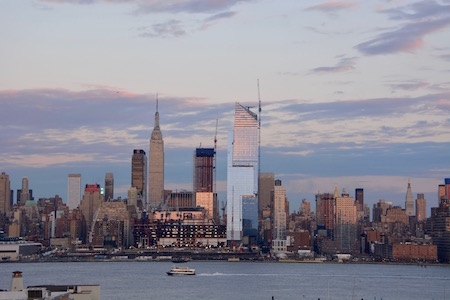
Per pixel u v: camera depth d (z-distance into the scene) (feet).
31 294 443.73
